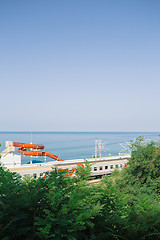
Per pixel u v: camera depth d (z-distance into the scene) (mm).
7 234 3672
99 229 5008
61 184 5418
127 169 17266
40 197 4789
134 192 14219
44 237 3936
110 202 6098
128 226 4738
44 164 36312
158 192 14648
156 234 4695
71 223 4273
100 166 39938
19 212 4223
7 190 4551
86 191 5648
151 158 16891
